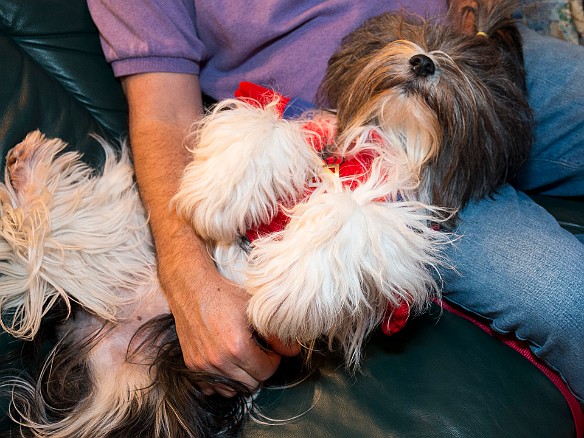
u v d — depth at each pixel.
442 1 1.52
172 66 1.46
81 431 1.22
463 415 1.19
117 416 1.24
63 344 1.29
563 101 1.63
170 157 1.35
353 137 1.24
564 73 1.66
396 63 1.17
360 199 1.15
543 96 1.66
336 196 1.12
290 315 1.08
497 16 1.33
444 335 1.35
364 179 1.23
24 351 1.27
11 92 1.35
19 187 1.29
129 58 1.45
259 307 1.09
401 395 1.22
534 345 1.32
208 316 1.15
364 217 1.10
